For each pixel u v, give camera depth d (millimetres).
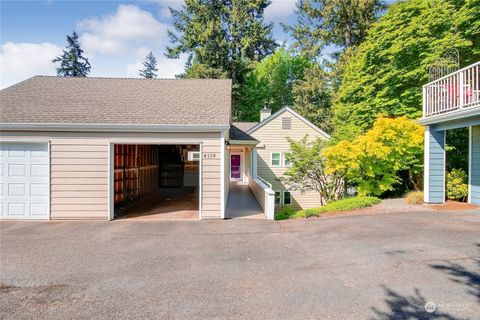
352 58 20094
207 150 8727
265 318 3086
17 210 8555
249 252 5406
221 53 28000
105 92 10867
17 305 3480
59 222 8289
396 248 5129
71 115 8766
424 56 13141
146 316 3188
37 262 4988
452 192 9570
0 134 8422
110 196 8625
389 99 14320
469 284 3697
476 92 7426
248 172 18516
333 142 14836
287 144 18141
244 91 30281
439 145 9227
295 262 4777
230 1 31281
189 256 5242
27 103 9398
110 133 8586
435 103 8984
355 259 4750
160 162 17422
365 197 10219
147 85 12000
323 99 27656
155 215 9281
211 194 8711
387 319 2998
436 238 5547
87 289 3904
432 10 13062
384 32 14734
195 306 3387
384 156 10930
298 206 18016
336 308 3244
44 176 8562
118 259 5125
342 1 24016
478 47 12367
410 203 9500
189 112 9375
